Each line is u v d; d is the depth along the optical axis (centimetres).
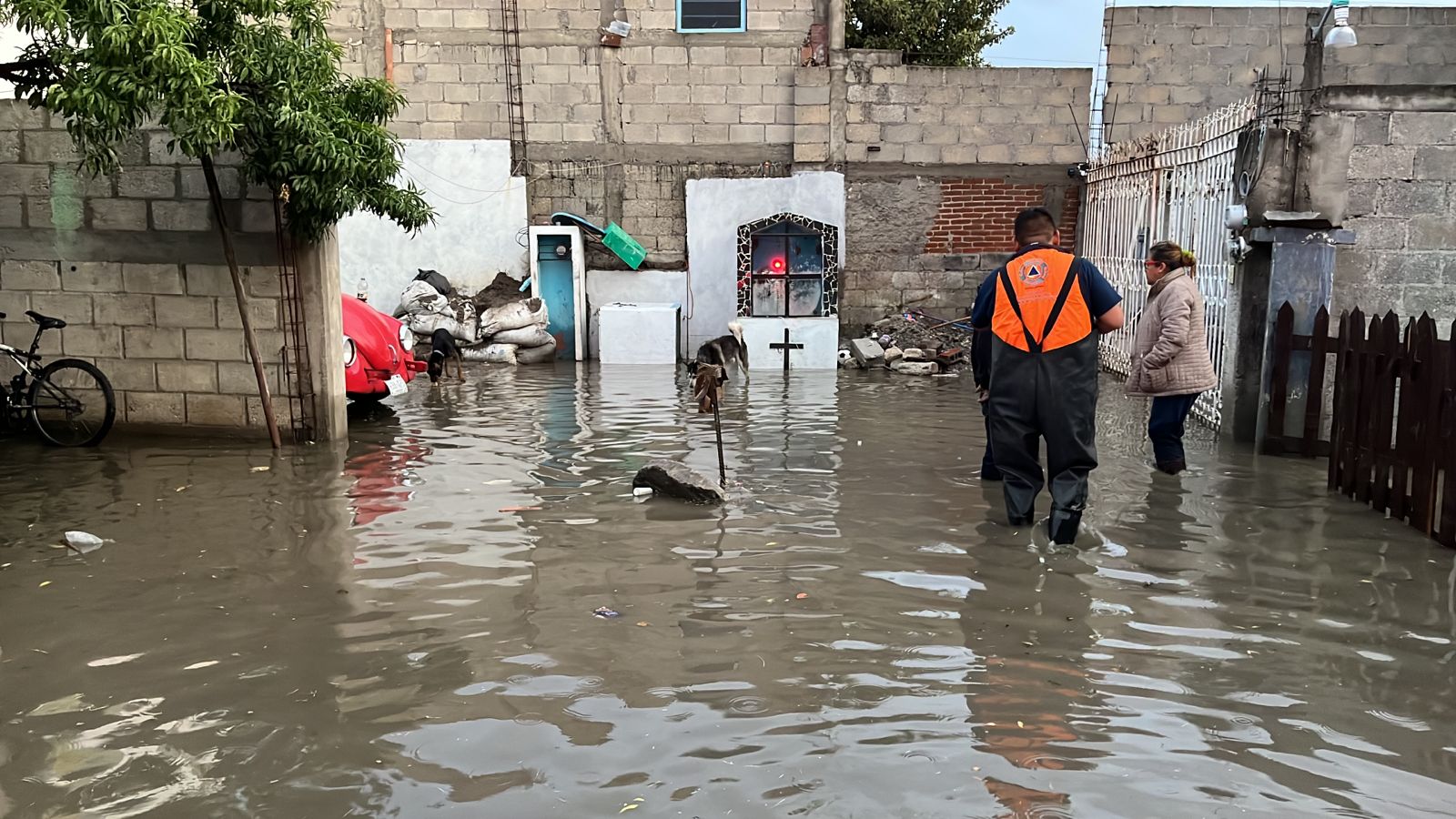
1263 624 410
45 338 823
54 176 802
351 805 275
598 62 1512
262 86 719
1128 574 472
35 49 661
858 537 534
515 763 298
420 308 1443
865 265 1530
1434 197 851
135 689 350
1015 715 329
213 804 276
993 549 512
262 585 459
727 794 279
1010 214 1509
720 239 1529
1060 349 517
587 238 1530
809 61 1498
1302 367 746
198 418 820
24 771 295
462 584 459
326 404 806
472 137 1526
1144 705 336
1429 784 286
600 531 546
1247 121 799
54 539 532
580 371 1336
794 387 1169
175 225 798
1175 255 674
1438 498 529
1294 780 288
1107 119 1471
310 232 770
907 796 278
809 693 345
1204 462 723
